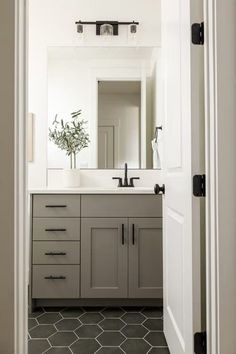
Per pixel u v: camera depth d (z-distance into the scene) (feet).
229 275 3.49
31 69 9.02
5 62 3.32
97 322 6.59
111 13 9.16
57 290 7.18
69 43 9.09
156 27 9.18
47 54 9.11
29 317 6.85
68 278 7.20
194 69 3.85
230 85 3.50
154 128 9.13
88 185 9.02
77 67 9.21
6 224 3.32
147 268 7.25
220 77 3.50
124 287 7.22
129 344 5.68
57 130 9.05
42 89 9.03
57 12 9.11
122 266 7.22
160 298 7.31
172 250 5.04
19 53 3.46
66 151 9.03
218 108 3.50
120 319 6.73
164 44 5.68
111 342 5.76
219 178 3.50
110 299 7.40
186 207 4.08
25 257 3.66
